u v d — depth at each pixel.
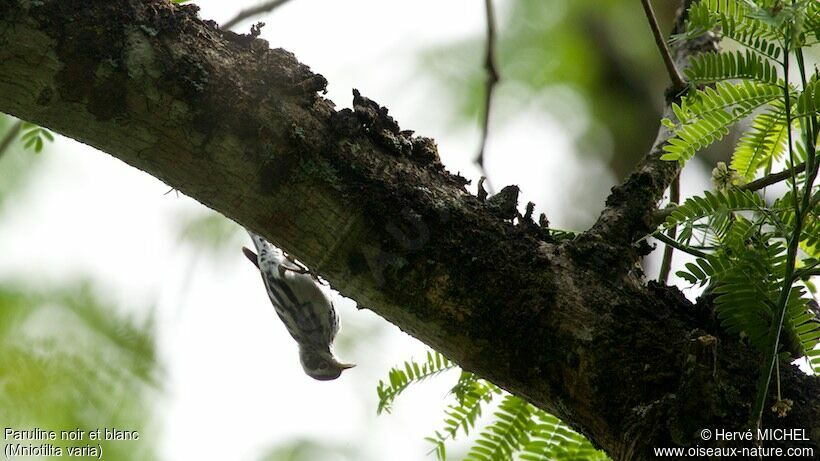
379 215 5.38
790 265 4.73
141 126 5.30
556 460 6.61
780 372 5.07
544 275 5.33
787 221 5.10
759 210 5.05
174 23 5.31
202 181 5.43
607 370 5.12
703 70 5.04
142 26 5.25
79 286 9.50
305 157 5.36
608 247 5.45
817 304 5.54
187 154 5.35
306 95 5.42
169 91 5.23
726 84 5.09
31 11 5.12
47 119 5.35
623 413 5.05
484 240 5.39
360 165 5.41
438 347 5.55
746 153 6.18
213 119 5.28
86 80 5.19
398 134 5.61
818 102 4.69
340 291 5.67
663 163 5.82
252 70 5.36
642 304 5.29
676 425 4.70
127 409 9.01
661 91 14.12
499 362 5.39
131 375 9.14
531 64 13.23
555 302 5.27
